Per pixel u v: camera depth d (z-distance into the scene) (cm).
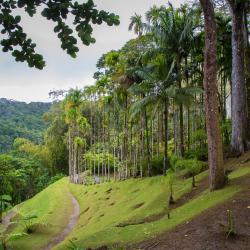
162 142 4069
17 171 5625
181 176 2338
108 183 4019
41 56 526
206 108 1521
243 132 2298
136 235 1234
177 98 2773
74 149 5809
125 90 3475
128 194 2825
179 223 1195
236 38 2305
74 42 516
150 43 3195
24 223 2741
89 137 6775
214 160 1518
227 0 2323
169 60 3014
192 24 2803
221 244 901
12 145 9212
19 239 2294
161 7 2942
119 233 1335
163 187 2273
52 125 7769
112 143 5566
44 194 4922
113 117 4747
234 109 2330
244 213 1085
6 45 516
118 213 2253
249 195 1243
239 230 970
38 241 2295
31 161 6988
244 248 864
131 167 3884
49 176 7669
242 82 2314
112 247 1164
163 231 1162
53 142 7644
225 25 2834
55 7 494
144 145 4225
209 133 1523
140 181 3114
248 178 1517
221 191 1442
